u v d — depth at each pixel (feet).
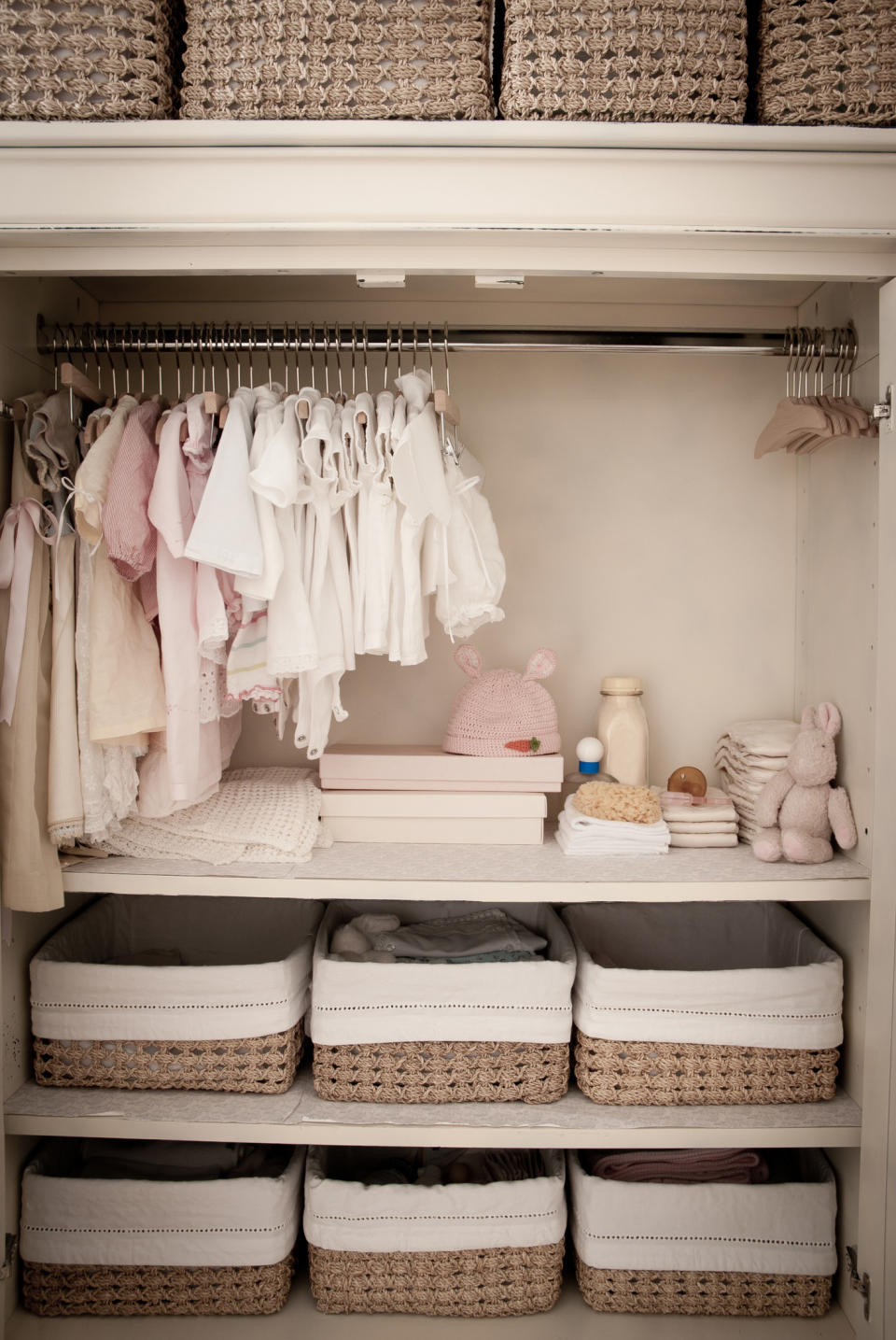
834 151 4.25
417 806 5.61
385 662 6.59
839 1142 5.06
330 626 5.11
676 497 6.53
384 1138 5.00
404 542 5.04
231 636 5.45
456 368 6.45
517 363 6.45
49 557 5.01
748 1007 5.20
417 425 4.88
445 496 4.90
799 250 4.59
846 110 4.37
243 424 4.79
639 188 4.28
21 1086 5.37
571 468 6.50
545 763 5.63
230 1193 5.14
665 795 5.95
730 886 4.99
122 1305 5.20
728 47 4.31
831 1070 5.28
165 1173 5.49
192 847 5.26
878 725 4.86
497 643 6.56
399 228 4.32
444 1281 5.18
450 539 5.20
